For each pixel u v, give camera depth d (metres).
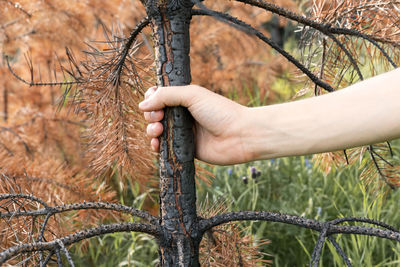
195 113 0.84
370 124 0.77
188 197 0.85
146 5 0.84
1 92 1.75
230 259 0.95
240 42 2.15
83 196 1.18
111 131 0.97
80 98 0.98
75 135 1.59
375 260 1.37
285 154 0.82
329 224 0.82
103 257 1.53
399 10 0.88
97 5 1.62
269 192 1.64
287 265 1.44
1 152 1.40
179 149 0.85
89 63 0.96
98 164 1.01
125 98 0.97
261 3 0.87
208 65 2.23
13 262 0.85
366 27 0.93
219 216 0.86
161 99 0.83
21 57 1.76
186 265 0.85
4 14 1.51
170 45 0.84
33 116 1.63
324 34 0.91
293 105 0.82
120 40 0.94
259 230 1.39
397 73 0.78
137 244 1.57
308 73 0.91
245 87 2.44
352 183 1.63
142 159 1.00
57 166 1.29
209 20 2.11
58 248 0.77
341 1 0.91
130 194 1.74
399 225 1.40
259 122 0.83
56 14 1.53
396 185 1.03
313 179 1.68
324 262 1.41
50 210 0.83
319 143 0.80
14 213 0.81
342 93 0.80
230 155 0.85
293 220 0.83
